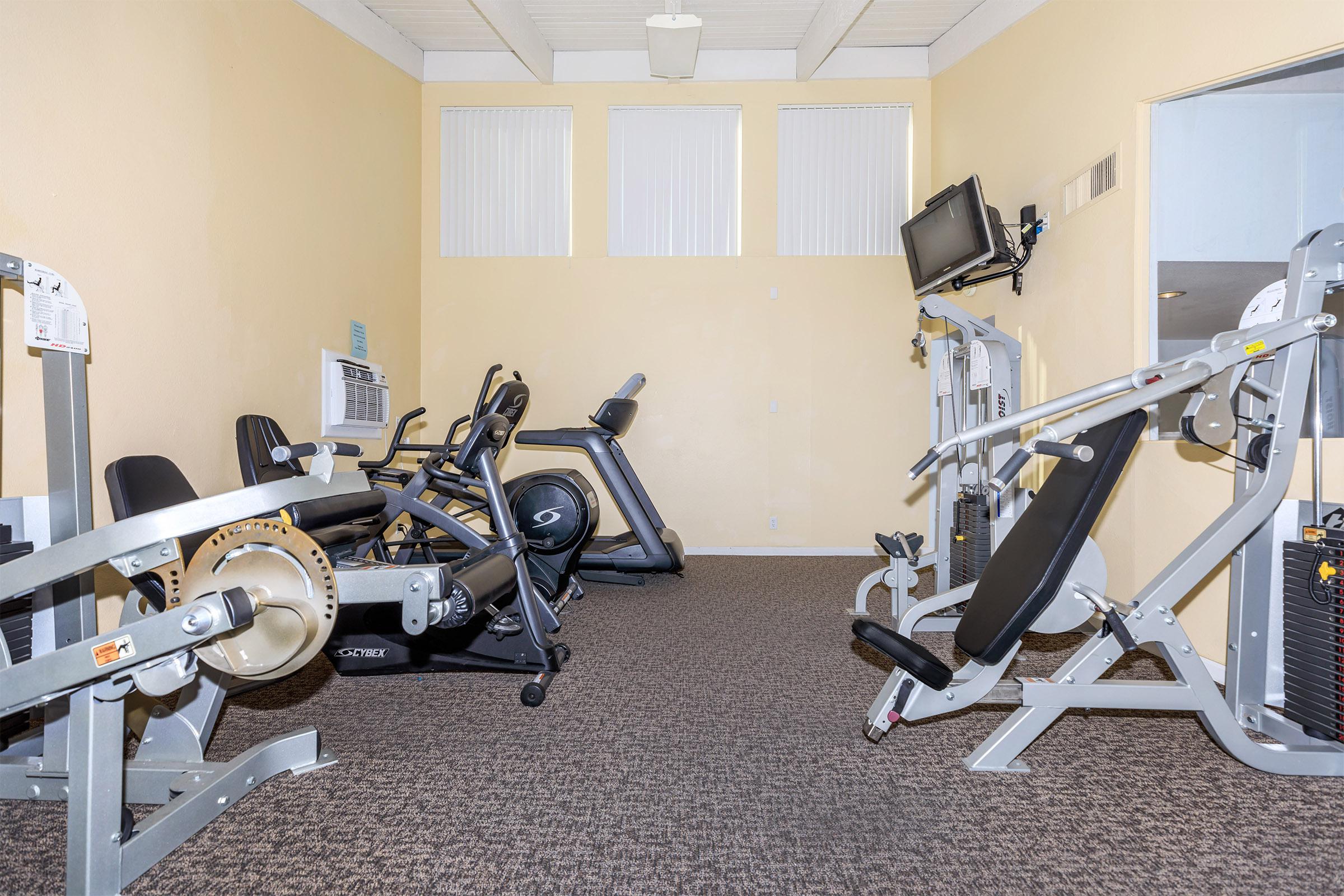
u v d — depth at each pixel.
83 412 1.87
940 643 3.10
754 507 5.29
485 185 5.29
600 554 4.23
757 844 1.54
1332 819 1.64
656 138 5.28
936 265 4.36
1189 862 1.47
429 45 5.10
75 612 1.93
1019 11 4.14
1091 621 3.41
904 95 5.17
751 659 2.86
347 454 1.65
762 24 4.85
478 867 1.46
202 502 1.38
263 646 1.46
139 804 1.72
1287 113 3.12
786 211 5.27
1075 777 1.86
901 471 5.25
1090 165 3.49
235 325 3.25
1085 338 3.53
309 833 1.58
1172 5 3.01
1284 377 1.88
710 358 5.28
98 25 2.50
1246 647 2.16
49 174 2.33
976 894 1.37
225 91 3.18
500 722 2.21
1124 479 3.19
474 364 5.27
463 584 1.84
